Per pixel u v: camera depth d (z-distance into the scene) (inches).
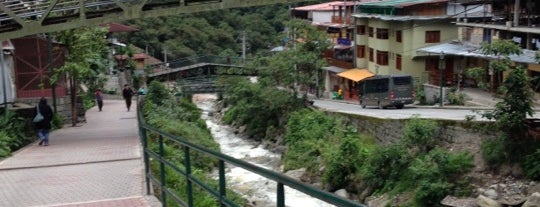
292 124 1323.8
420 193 714.8
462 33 1450.5
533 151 688.4
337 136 1109.1
